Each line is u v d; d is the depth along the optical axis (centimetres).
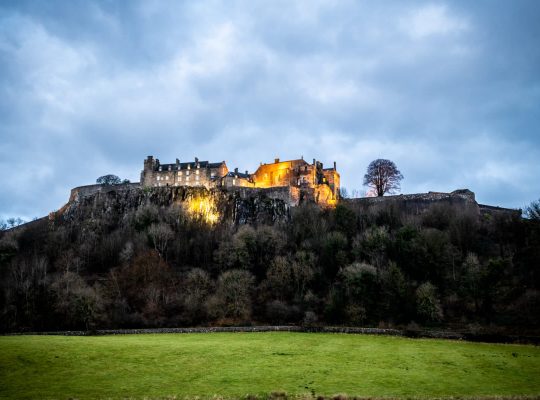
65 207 14988
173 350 4775
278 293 8125
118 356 4494
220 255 9569
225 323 7281
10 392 3381
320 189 13362
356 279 7294
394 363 4222
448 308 6975
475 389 3397
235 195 12681
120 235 11312
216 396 3186
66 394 3319
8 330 7475
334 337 5684
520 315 6431
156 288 8581
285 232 10406
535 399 3105
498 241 8981
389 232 9594
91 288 8231
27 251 11319
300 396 3175
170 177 15062
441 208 10369
